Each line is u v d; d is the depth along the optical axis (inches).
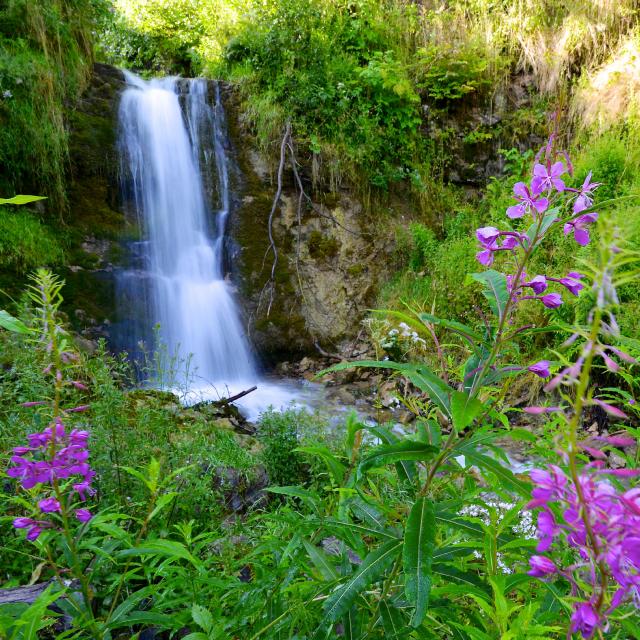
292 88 303.9
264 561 68.2
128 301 250.7
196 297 273.3
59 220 237.6
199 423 121.9
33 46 236.4
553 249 230.2
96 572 68.0
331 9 333.1
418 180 318.0
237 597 61.9
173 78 297.7
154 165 272.2
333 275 303.4
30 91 226.1
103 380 103.4
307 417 155.2
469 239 289.6
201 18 375.9
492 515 48.6
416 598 37.7
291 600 51.5
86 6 276.2
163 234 271.4
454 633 45.0
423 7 354.6
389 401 230.1
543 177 43.9
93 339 234.4
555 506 35.0
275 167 299.3
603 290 26.3
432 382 44.0
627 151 270.4
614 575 27.3
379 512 54.4
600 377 175.8
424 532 40.7
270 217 292.0
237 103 304.5
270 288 293.3
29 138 225.0
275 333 291.3
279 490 61.4
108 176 257.3
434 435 51.7
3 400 102.0
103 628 49.6
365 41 339.6
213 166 292.8
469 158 337.7
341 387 259.6
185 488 99.0
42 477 48.5
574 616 29.6
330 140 307.9
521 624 35.7
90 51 276.5
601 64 318.0
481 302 258.7
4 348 118.2
